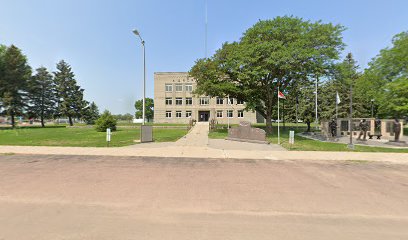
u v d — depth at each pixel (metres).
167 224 3.96
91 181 6.67
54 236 3.48
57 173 7.63
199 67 27.16
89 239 3.40
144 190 5.88
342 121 24.81
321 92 42.28
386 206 4.94
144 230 3.72
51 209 4.58
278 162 9.91
